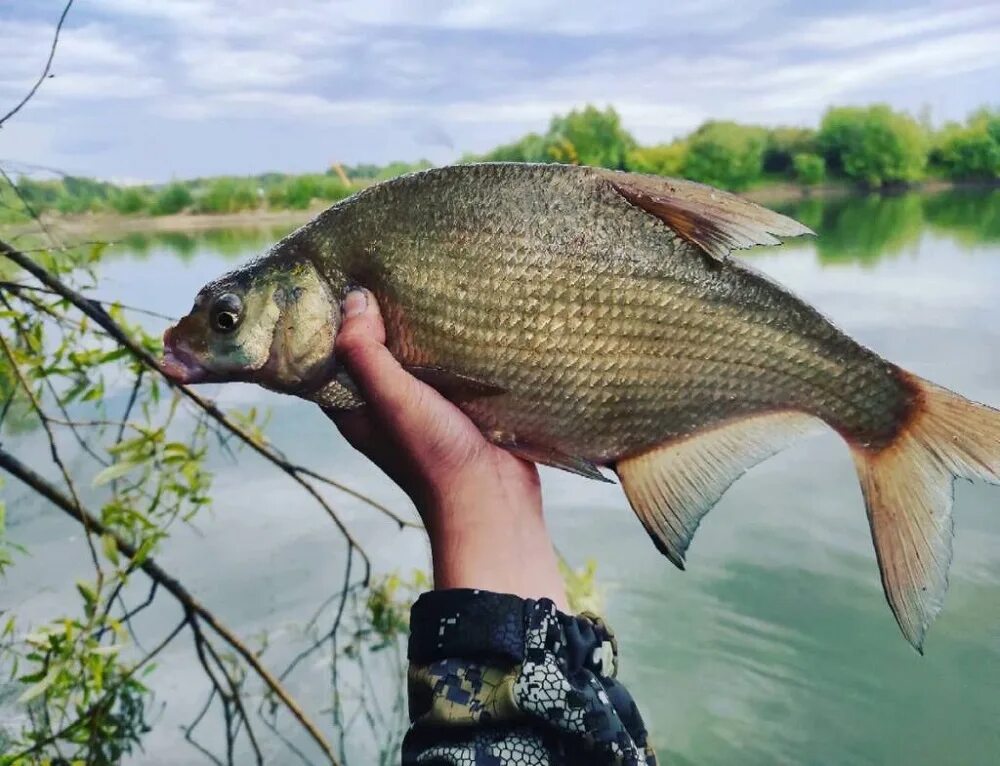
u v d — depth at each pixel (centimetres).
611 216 47
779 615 132
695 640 128
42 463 170
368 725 113
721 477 47
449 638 34
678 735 108
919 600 43
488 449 44
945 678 118
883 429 46
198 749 107
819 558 148
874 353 46
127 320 95
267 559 149
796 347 47
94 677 84
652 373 47
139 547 88
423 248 47
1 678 109
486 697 33
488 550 40
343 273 48
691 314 47
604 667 36
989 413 44
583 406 47
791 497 172
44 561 145
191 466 92
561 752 32
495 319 46
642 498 47
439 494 42
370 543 157
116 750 106
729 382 47
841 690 116
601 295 46
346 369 46
